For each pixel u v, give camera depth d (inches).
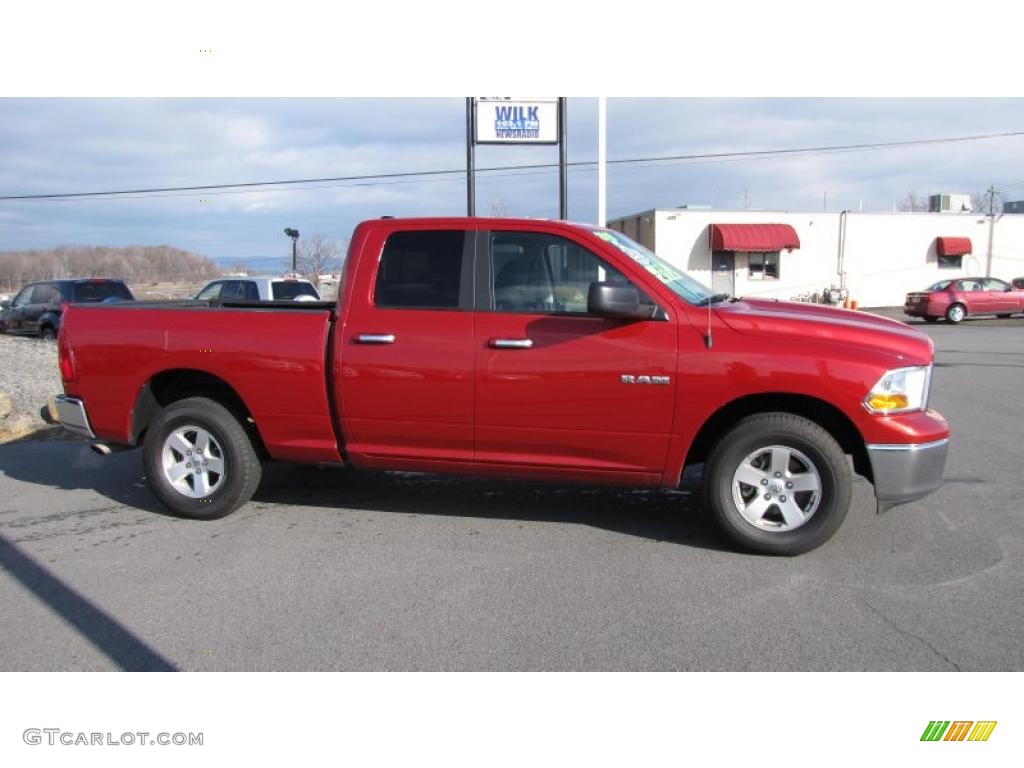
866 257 1507.1
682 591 168.4
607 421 189.6
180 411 217.6
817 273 1499.8
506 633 150.7
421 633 151.1
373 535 206.5
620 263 191.8
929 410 187.5
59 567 186.5
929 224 1513.3
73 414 228.7
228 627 154.6
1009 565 179.6
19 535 210.1
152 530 213.5
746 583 172.1
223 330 213.3
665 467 190.2
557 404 191.5
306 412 209.2
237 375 211.9
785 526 185.3
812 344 179.8
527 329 192.9
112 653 145.4
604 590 169.5
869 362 176.9
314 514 225.1
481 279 198.2
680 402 184.5
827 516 181.8
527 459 198.7
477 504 232.4
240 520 220.8
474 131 663.8
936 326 1083.9
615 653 143.0
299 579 177.6
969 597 163.2
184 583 176.2
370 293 203.9
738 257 1476.4
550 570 181.0
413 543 200.2
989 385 465.7
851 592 166.6
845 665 138.4
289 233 1175.6
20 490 255.6
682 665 139.2
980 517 212.8
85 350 224.2
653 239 1469.0
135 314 222.2
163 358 216.8
